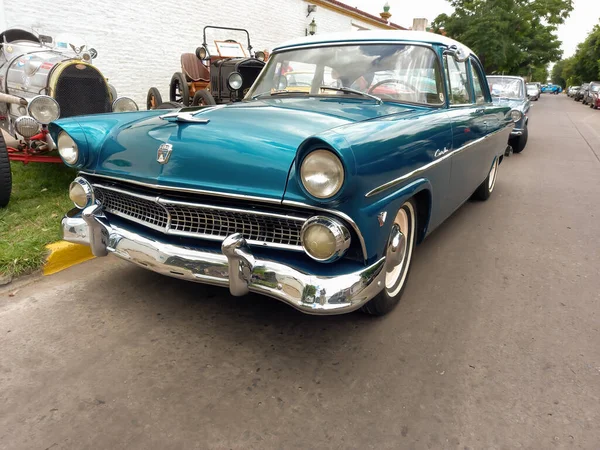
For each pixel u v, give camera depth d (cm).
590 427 203
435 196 305
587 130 1499
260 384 228
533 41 3200
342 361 247
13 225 398
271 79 367
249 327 278
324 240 203
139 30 948
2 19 719
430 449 190
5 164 416
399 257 265
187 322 283
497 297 324
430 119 287
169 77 1034
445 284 343
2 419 203
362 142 207
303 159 195
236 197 219
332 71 337
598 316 300
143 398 217
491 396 222
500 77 1045
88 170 285
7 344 257
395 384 229
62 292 318
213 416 206
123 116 311
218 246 237
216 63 827
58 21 801
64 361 244
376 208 219
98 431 197
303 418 206
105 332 271
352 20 1652
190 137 238
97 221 274
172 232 245
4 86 590
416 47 329
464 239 440
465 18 2762
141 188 259
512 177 738
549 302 317
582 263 386
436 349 259
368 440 194
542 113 2305
